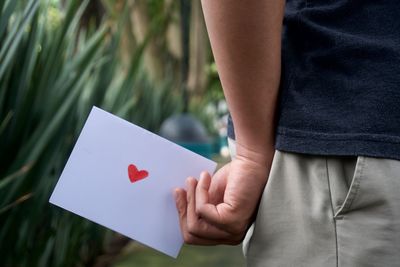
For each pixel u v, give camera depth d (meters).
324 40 0.90
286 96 0.90
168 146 0.98
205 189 0.94
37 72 1.68
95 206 0.96
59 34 1.76
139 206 0.97
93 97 2.37
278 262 0.88
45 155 1.70
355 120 0.86
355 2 0.90
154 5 7.46
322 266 0.86
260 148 0.91
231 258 3.40
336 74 0.88
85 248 2.69
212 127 9.56
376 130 0.85
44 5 1.86
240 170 0.91
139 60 2.73
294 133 0.88
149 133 0.98
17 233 1.65
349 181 0.86
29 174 1.63
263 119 0.90
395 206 0.84
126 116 3.06
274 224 0.89
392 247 0.84
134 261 3.26
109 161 0.97
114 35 2.51
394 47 0.87
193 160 0.99
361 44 0.88
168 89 5.77
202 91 8.81
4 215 1.60
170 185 0.98
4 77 1.56
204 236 0.94
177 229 0.98
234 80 0.88
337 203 0.86
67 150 1.99
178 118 4.72
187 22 5.87
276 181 0.89
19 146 1.63
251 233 0.92
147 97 4.41
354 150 0.85
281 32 0.90
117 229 0.97
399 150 0.84
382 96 0.86
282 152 0.89
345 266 0.85
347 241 0.85
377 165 0.84
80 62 1.84
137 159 0.98
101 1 4.12
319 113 0.88
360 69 0.87
